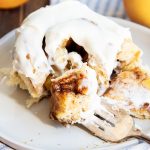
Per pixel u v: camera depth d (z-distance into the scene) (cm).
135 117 36
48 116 35
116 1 47
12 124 35
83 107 34
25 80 36
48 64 36
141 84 36
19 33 37
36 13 38
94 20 38
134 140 33
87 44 37
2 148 33
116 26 38
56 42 36
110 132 34
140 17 43
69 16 38
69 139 34
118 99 36
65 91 34
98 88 36
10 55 39
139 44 41
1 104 36
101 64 36
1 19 44
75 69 35
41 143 33
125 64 38
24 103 36
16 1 44
